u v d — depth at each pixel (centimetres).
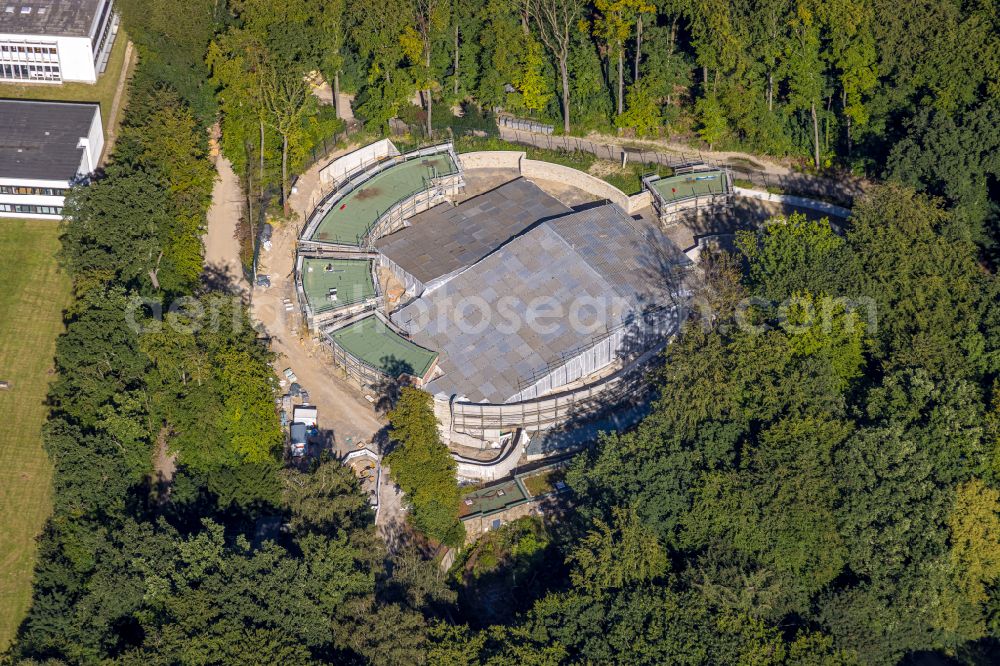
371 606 19862
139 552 19825
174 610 19275
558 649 19688
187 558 19738
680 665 19638
